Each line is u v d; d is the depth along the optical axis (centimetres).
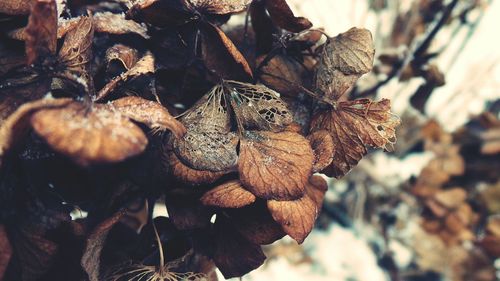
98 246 14
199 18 15
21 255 14
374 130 15
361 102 16
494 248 31
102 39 15
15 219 14
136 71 14
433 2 31
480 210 32
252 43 17
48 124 11
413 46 27
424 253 34
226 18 16
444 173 32
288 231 14
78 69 14
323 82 16
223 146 14
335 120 16
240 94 15
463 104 36
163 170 14
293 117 16
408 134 36
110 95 14
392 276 37
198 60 16
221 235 15
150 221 16
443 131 33
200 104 15
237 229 15
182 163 14
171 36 15
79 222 15
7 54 14
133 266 15
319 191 17
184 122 15
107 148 11
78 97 12
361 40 16
